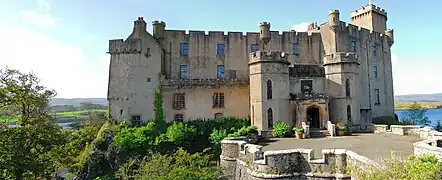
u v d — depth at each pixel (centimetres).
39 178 2739
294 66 3875
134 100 3919
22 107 2545
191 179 1819
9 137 2306
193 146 3594
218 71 4291
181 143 3459
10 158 2219
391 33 5294
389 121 4678
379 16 5275
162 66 4141
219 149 3250
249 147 2131
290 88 3816
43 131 2558
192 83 4069
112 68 3972
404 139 2784
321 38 4556
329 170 1767
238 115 4178
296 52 4481
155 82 3981
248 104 4222
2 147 2253
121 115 3903
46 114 2719
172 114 4031
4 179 2247
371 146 2394
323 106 3581
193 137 3625
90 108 7038
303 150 1873
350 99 3700
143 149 3356
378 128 3462
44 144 2683
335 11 4359
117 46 3984
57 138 2742
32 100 2528
